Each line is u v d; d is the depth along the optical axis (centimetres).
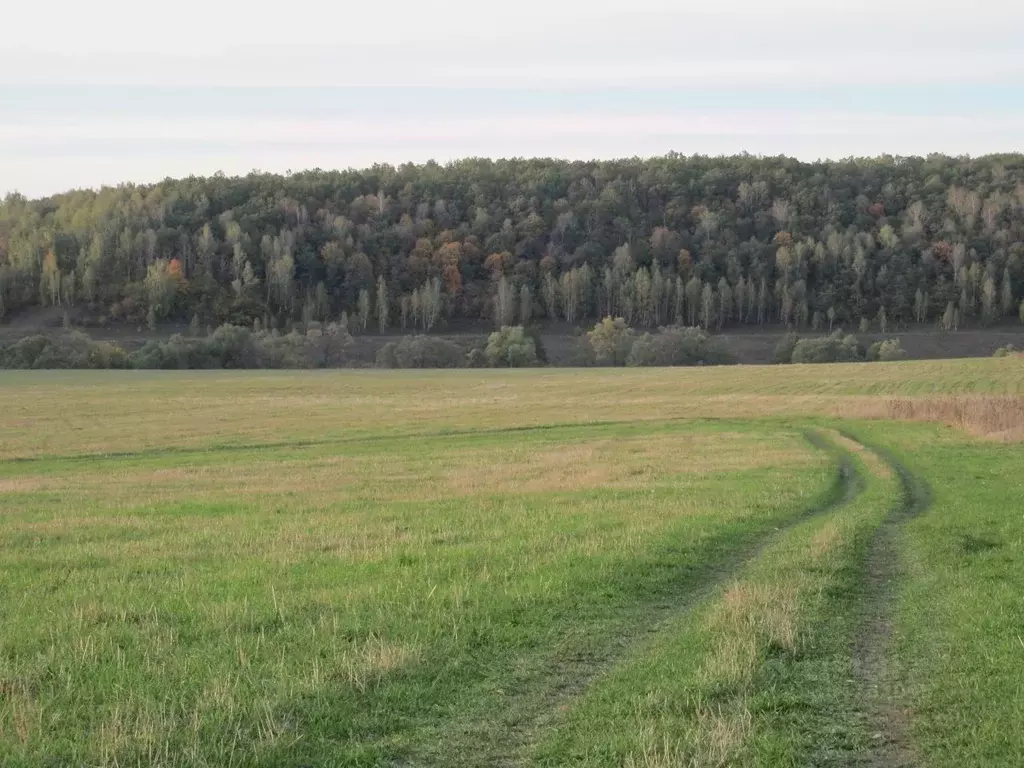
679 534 1766
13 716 838
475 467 3306
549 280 16112
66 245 17125
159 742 780
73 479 3167
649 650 1068
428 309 15438
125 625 1158
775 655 1039
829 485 2605
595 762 762
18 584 1442
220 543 1789
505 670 999
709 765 753
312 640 1080
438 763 774
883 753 787
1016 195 17588
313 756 786
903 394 6919
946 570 1448
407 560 1569
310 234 18300
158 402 7062
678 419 5406
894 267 15950
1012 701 869
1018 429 3831
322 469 3369
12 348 11725
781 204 18412
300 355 12738
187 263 16900
